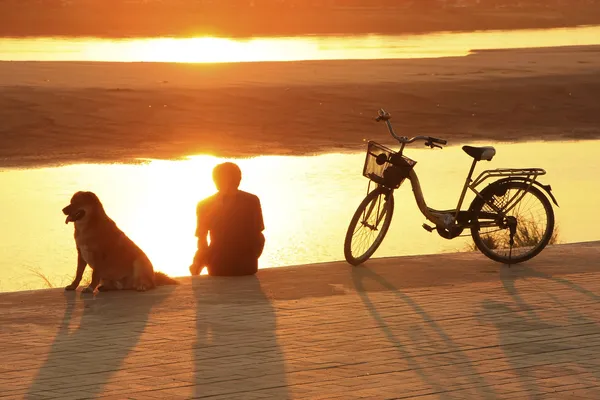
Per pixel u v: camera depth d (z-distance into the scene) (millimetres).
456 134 38906
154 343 8531
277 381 7496
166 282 10828
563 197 22891
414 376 7629
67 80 47438
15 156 31266
